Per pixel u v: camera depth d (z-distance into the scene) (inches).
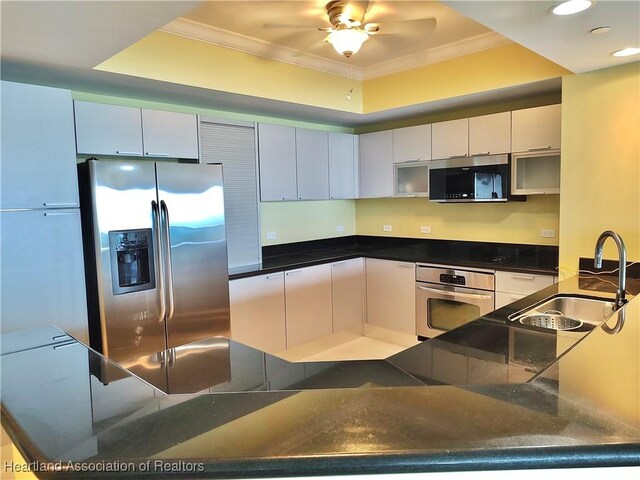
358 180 193.0
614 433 33.3
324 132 178.1
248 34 127.9
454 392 41.4
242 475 30.7
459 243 175.9
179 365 62.6
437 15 116.1
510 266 137.6
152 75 115.7
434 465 31.1
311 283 162.6
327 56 150.6
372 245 205.5
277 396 41.3
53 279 100.2
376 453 31.4
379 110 168.1
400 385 52.7
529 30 82.7
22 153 95.3
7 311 94.3
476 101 154.0
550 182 138.7
